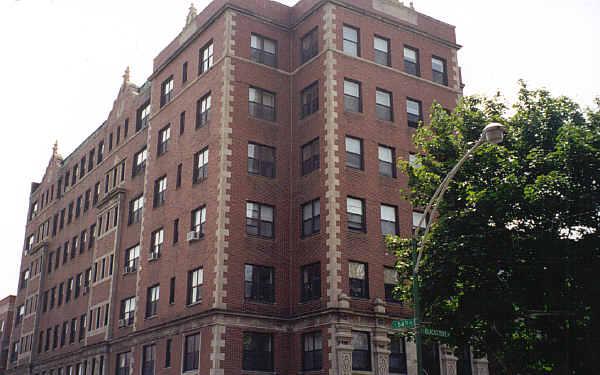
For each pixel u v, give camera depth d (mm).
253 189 35906
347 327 32094
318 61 37625
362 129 36656
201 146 38156
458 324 24078
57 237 62781
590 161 22922
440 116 27391
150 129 45406
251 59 38656
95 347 47188
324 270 33344
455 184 25297
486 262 23547
